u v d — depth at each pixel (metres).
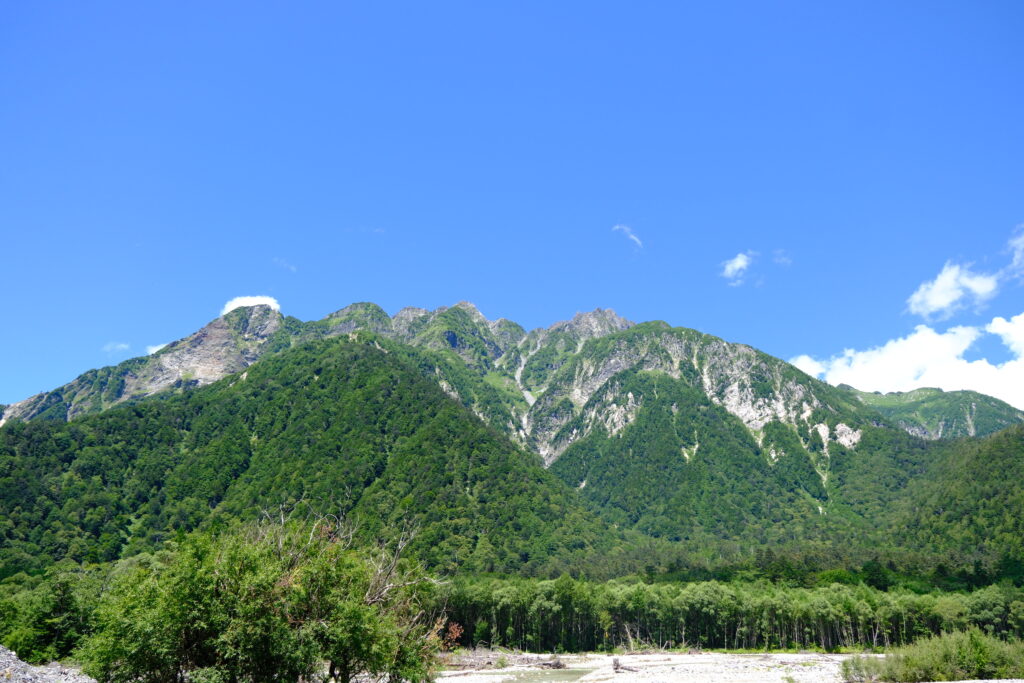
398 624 56.22
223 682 44.16
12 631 89.19
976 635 93.81
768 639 164.12
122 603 46.72
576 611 163.50
